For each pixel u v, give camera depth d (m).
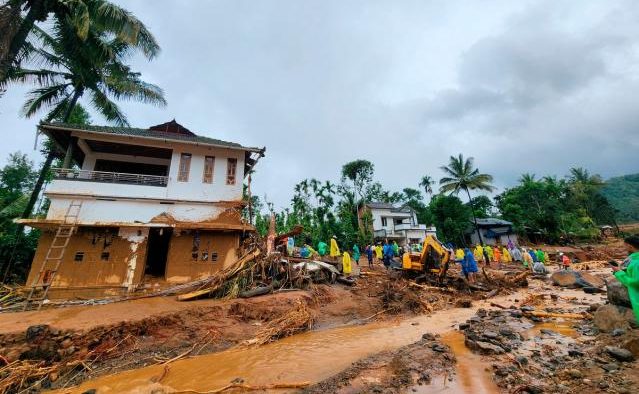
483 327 9.29
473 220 46.81
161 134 17.62
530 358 6.43
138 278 14.22
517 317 10.40
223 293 13.28
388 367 6.63
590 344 6.80
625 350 5.62
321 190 44.09
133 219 14.73
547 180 56.28
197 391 6.62
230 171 17.17
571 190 54.38
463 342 8.18
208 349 9.60
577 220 47.50
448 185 44.25
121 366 8.35
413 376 5.94
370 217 45.19
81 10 12.90
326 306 13.73
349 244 38.88
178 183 15.96
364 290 15.94
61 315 10.24
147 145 15.93
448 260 16.30
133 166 17.56
